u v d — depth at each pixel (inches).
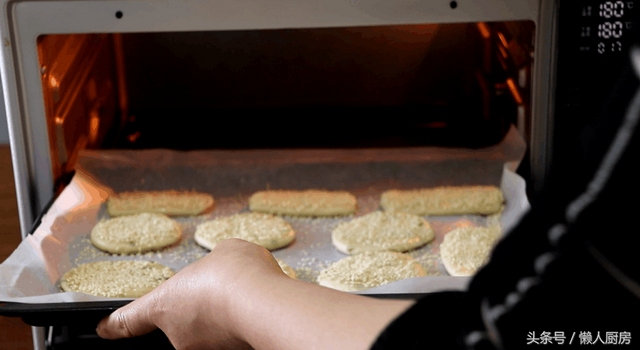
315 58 48.1
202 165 47.7
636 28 10.0
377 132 50.0
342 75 48.6
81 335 29.5
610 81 32.3
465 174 45.8
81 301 27.7
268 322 16.9
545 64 32.5
